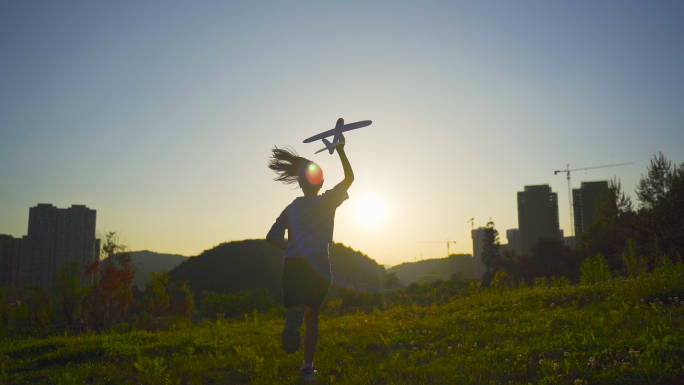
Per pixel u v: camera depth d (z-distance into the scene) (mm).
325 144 4582
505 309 9289
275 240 4641
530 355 5035
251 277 72625
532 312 8227
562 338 5391
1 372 6883
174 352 7566
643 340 4734
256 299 34750
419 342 6855
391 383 4508
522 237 181125
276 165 4836
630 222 41000
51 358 7672
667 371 3914
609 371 4012
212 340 8602
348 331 8828
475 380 4441
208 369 6031
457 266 174125
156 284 26781
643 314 6359
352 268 78938
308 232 4574
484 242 101125
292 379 4996
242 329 11195
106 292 20156
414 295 21906
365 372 4980
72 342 9422
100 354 7773
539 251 60375
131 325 17469
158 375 5438
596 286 9969
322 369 5406
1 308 17328
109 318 20281
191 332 9906
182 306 28047
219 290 69375
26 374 6695
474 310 9719
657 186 39062
